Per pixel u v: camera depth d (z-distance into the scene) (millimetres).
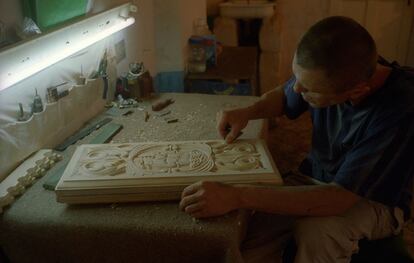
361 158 894
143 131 1279
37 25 1064
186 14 2143
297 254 975
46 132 1146
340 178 908
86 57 1351
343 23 800
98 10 1395
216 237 820
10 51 899
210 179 932
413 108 884
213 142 1115
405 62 3441
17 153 1036
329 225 940
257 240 1088
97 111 1438
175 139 1215
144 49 1929
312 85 829
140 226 845
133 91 1569
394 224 1042
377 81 939
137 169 964
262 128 1261
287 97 1249
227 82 2100
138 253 870
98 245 873
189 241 833
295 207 885
